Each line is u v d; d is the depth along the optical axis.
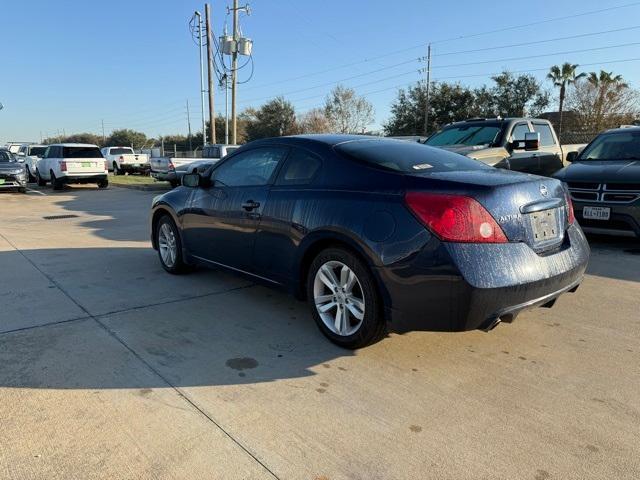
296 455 2.46
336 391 3.07
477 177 3.34
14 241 7.92
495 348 3.68
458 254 2.96
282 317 4.33
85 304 4.64
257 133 68.06
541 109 47.84
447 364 3.43
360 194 3.45
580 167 7.23
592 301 4.68
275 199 4.07
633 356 3.54
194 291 5.07
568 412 2.83
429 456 2.45
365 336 3.45
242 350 3.65
